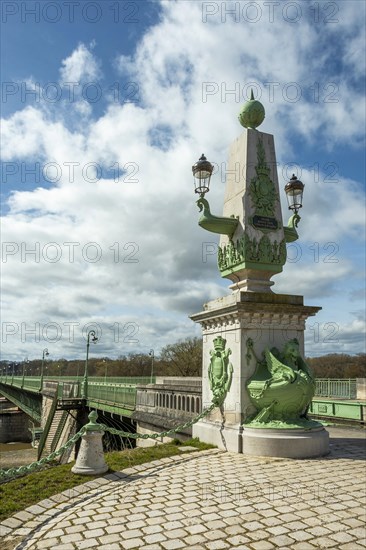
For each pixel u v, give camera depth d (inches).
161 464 338.6
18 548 194.5
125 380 1414.9
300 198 459.2
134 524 217.5
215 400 412.5
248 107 451.8
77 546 193.2
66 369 2866.6
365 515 226.4
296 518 222.4
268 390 369.7
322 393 901.8
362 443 427.2
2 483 296.8
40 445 1545.3
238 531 206.7
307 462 340.5
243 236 423.8
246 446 366.6
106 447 949.8
